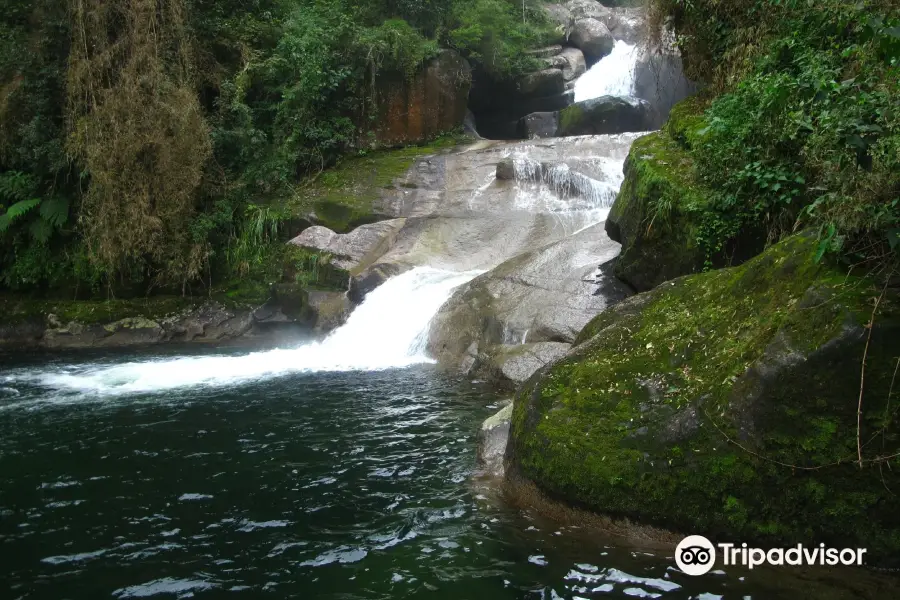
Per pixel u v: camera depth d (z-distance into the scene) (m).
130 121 13.79
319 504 5.20
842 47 6.51
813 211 4.89
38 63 14.88
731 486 4.08
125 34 14.28
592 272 10.12
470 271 12.29
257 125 17.14
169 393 8.66
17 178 14.89
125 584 4.12
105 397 8.53
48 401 8.38
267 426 7.16
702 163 7.96
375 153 17.97
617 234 9.62
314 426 7.13
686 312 5.29
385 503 5.18
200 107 15.43
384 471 5.84
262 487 5.56
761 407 3.99
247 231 14.96
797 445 3.91
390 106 18.50
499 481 5.45
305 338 13.09
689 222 7.75
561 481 4.62
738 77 8.46
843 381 3.78
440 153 17.08
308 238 14.28
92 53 14.23
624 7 28.25
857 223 4.05
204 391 8.73
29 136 14.50
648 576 3.94
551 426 4.86
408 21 20.11
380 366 10.02
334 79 17.27
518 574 4.05
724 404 4.18
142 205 13.86
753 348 4.30
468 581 4.01
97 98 14.17
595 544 4.34
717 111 7.89
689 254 7.83
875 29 3.56
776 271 4.68
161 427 7.20
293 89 16.56
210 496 5.40
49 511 5.17
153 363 10.87
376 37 18.05
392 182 15.82
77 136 13.94
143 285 14.59
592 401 4.89
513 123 23.12
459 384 8.80
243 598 3.94
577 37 24.73
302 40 16.66
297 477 5.76
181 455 6.34
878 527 3.79
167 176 14.12
